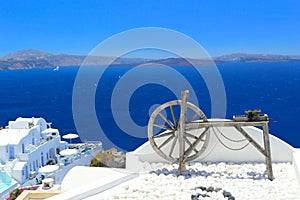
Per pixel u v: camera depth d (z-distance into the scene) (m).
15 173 17.44
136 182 6.22
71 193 5.56
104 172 7.03
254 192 5.62
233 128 7.21
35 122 21.38
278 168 6.81
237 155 7.30
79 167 7.46
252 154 7.26
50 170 17.22
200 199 5.30
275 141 7.20
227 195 5.44
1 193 15.48
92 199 5.51
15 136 18.91
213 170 6.82
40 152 19.55
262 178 6.34
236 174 6.59
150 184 6.09
